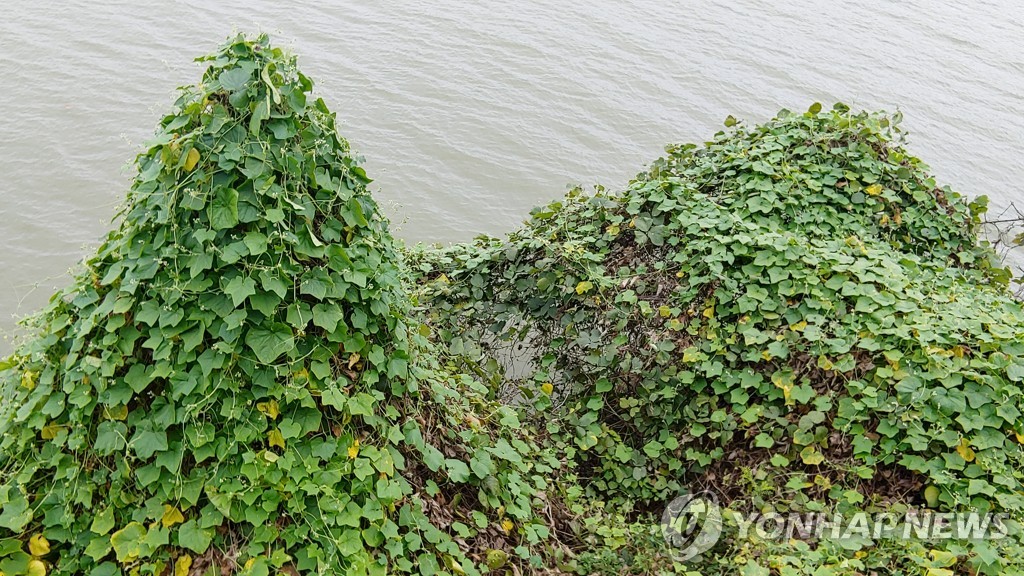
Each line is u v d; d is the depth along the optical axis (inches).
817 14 864.9
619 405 239.9
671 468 222.7
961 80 721.0
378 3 801.6
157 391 148.6
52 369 151.3
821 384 213.0
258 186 147.3
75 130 531.2
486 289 275.4
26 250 432.5
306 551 149.9
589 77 675.4
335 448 157.4
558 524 203.0
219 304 147.4
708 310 231.5
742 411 216.7
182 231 146.8
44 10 716.7
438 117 591.8
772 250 235.1
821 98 669.3
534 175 536.1
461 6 810.8
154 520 146.5
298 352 154.1
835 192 271.3
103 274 152.9
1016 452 190.2
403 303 183.9
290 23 735.1
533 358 269.4
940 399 195.8
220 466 148.9
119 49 652.7
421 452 175.2
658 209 261.4
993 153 594.6
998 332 210.2
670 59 722.2
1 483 149.7
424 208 495.5
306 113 155.7
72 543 146.4
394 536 158.1
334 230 159.0
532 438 229.9
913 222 272.1
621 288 253.4
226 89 146.7
